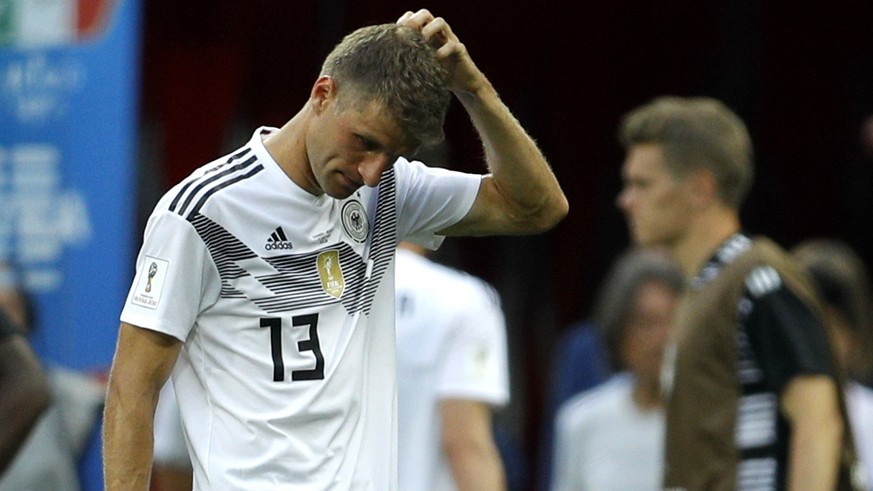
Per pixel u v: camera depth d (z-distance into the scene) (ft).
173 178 87.86
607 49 103.45
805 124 108.06
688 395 49.60
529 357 106.93
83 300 65.87
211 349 37.93
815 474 47.24
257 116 92.58
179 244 36.76
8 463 53.26
